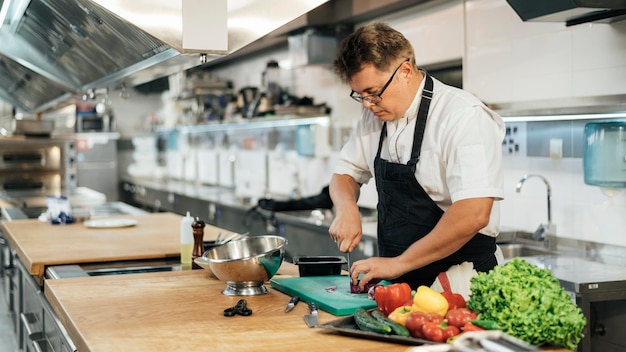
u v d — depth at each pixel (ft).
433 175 8.93
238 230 23.68
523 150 15.20
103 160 39.19
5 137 32.37
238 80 31.09
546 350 6.40
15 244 14.87
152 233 16.10
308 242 18.71
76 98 21.76
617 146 12.19
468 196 8.13
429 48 17.71
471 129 8.34
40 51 17.62
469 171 8.21
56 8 12.59
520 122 15.25
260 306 8.39
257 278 9.01
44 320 11.69
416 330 6.65
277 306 8.39
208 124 30.45
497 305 6.43
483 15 15.72
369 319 6.99
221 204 25.16
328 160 23.36
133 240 14.92
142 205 38.40
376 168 9.78
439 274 9.00
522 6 11.96
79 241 14.76
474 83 16.16
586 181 12.82
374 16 19.62
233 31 10.05
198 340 6.91
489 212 8.17
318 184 24.35
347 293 8.63
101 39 12.57
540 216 14.82
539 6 11.61
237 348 6.61
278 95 24.84
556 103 12.53
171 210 31.60
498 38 15.31
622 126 12.15
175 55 10.38
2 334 19.07
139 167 40.29
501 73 15.29
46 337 11.44
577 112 12.08
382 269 8.31
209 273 10.62
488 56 15.66
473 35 16.07
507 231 14.82
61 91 21.15
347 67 8.54
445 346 5.61
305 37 20.33
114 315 8.01
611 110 11.43
